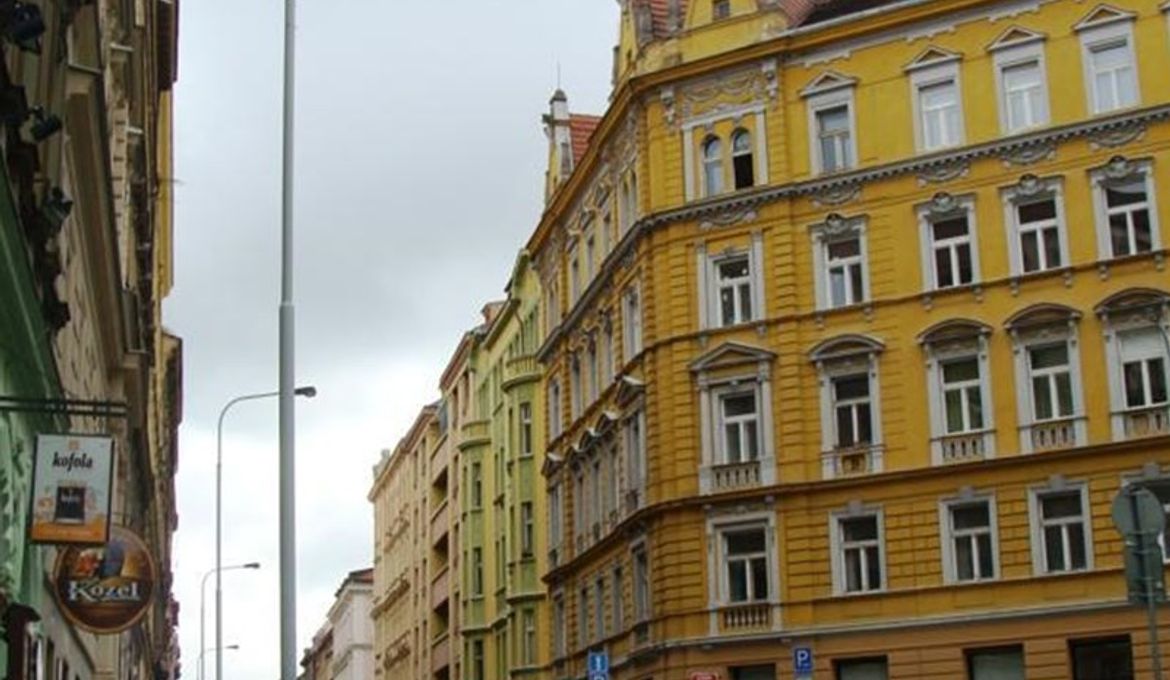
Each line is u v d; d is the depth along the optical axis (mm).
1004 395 40625
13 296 16219
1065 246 40688
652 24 48312
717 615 43188
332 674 159125
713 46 46375
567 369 57250
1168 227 39562
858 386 43062
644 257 47062
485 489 73562
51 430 20500
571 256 57219
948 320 41531
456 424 83188
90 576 22953
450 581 82438
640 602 47219
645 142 47406
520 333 67688
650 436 46000
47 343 18953
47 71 18953
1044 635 38844
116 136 33938
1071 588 38844
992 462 40250
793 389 43438
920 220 42781
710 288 45469
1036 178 41344
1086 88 41219
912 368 42094
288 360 22797
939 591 40469
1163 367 39156
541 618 62594
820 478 42625
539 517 63625
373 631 133750
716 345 44906
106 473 16453
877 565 41688
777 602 42312
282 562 21953
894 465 41750
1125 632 37875
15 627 17406
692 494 44250
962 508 40844
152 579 23188
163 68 48656
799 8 48281
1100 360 39688
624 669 48250
